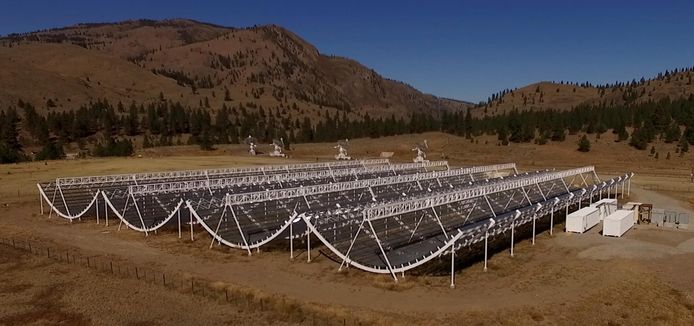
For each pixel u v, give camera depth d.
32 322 30.23
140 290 35.47
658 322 30.58
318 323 30.06
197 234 51.72
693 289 35.84
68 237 51.31
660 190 85.00
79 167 110.56
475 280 37.28
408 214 45.22
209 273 39.38
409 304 32.69
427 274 38.56
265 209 51.56
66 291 35.19
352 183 61.00
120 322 30.27
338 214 42.91
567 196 55.72
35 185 85.44
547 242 48.38
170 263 42.06
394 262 37.84
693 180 96.62
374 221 42.53
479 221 49.50
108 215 60.38
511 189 60.59
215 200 52.47
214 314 31.41
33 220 59.69
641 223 56.78
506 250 45.44
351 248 39.66
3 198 74.31
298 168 95.25
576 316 30.95
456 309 31.83
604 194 79.00
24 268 40.22
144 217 54.88
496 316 30.75
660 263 41.44
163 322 30.25
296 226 45.38
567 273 38.56
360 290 35.31
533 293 34.56
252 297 34.00
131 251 45.88
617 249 45.25
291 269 40.06
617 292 34.66
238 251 45.22
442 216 48.59
